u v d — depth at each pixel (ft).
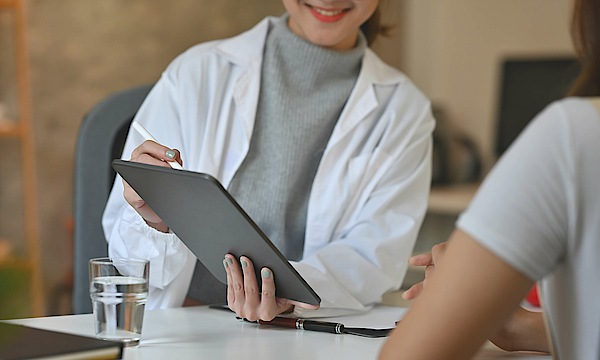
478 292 1.48
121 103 4.68
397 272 3.86
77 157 4.60
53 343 1.85
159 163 2.98
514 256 1.44
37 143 8.88
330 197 4.06
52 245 9.05
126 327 2.37
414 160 4.24
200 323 2.95
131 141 4.06
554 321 1.64
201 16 9.97
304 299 2.68
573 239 1.46
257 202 4.10
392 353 1.59
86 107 9.19
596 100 1.51
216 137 4.06
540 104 11.25
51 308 9.00
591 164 1.42
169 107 4.07
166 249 3.41
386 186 4.11
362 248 3.80
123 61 9.40
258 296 2.81
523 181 1.46
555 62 11.05
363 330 2.77
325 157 4.09
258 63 4.14
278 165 4.09
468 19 12.20
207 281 4.15
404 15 12.52
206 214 2.44
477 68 12.14
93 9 9.12
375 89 4.32
